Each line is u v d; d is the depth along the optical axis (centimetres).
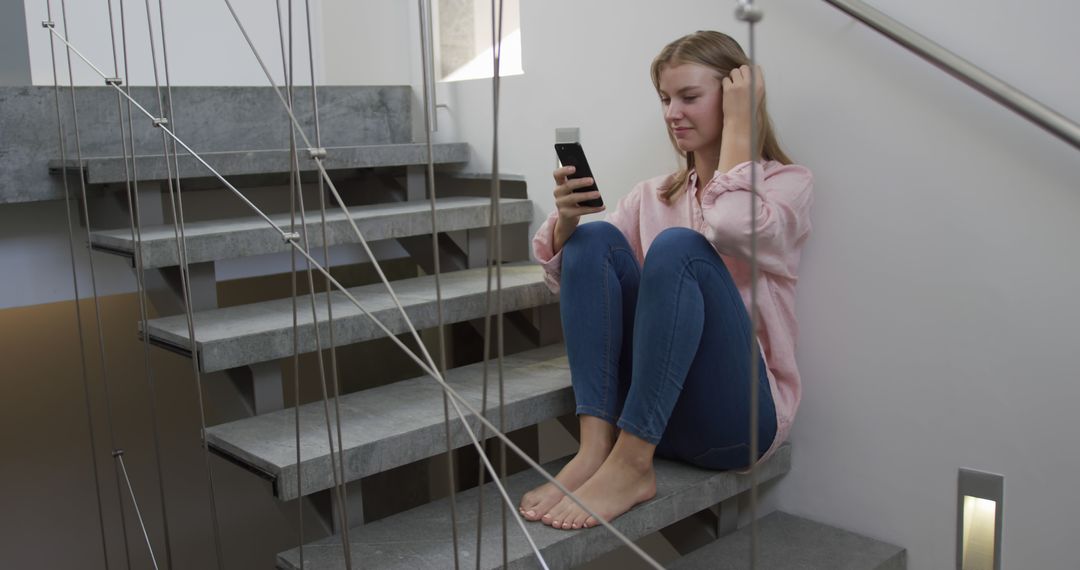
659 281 148
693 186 179
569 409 182
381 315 185
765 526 186
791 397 171
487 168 257
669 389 149
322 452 146
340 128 267
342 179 272
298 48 314
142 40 291
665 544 255
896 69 163
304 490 142
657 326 147
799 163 180
